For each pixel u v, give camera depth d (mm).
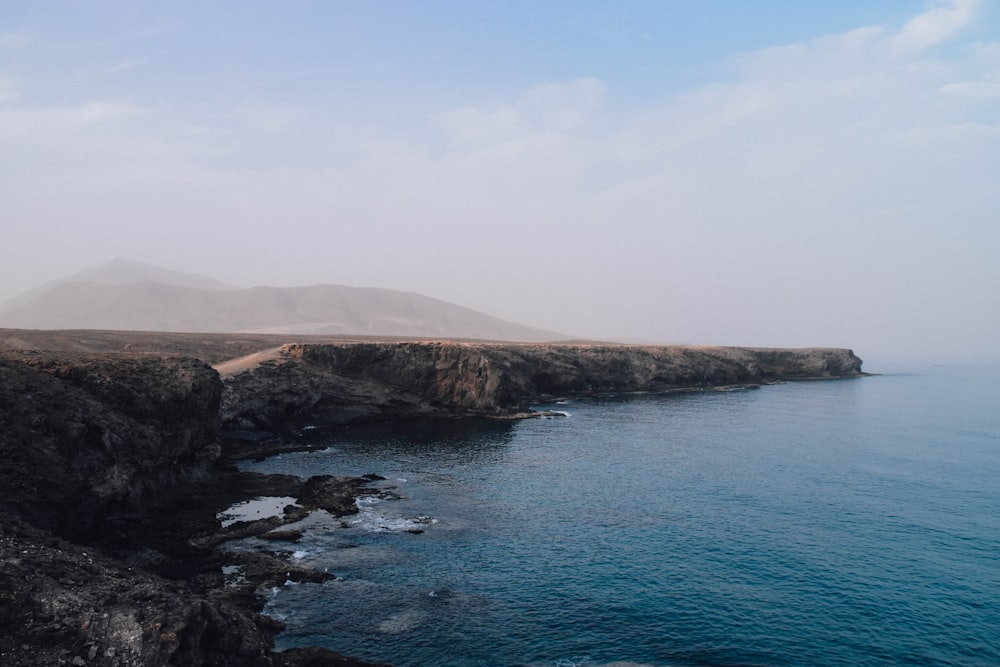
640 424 99250
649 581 37188
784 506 53000
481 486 58500
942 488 59656
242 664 24156
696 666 28219
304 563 38250
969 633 31594
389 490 56219
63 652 20328
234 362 92125
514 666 27750
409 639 29734
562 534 45250
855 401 145250
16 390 37750
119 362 49594
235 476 57125
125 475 39625
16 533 26891
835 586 36875
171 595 24641
